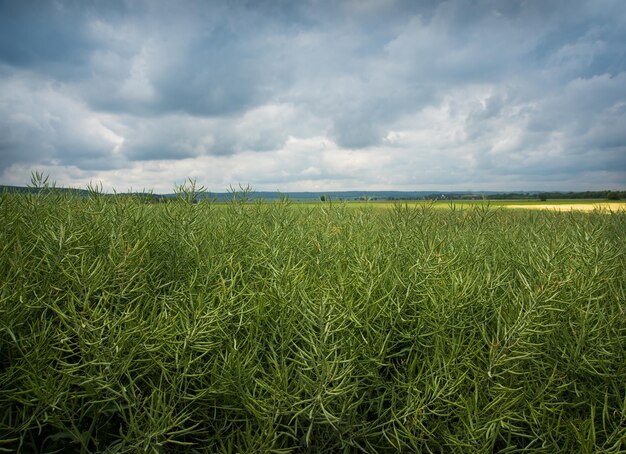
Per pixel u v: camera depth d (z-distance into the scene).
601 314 1.76
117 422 1.64
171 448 1.55
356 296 1.82
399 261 2.16
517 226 3.20
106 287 1.65
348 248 2.30
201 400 1.57
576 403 1.66
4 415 1.41
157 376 1.60
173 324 1.52
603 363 1.62
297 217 3.03
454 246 2.48
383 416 1.58
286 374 1.40
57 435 1.39
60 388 1.37
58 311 1.39
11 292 1.51
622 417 1.46
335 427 1.41
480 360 1.63
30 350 1.50
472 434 1.42
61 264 1.72
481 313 1.89
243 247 2.33
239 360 1.44
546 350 1.79
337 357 1.45
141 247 1.84
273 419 1.38
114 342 1.39
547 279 1.66
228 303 1.64
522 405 1.61
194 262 2.11
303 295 1.64
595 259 2.03
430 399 1.53
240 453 1.37
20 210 2.30
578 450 1.43
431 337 1.74
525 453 1.61
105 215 2.29
